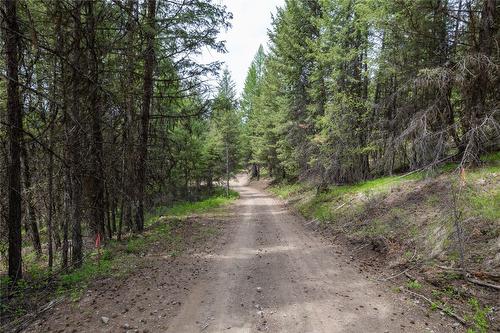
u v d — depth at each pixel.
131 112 12.61
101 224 12.18
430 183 12.80
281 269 9.27
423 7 12.03
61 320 5.95
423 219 10.40
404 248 9.54
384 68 15.51
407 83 13.05
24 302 7.15
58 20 8.27
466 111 11.56
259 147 49.34
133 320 5.93
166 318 6.04
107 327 5.64
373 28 16.56
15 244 8.27
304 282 8.08
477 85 11.15
